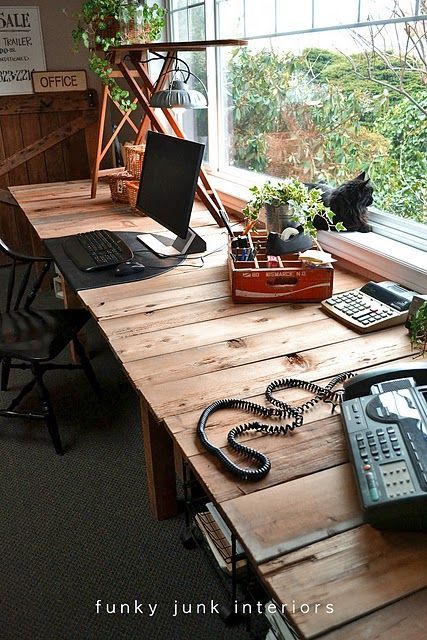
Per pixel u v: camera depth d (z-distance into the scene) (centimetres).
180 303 188
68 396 269
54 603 167
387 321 168
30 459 228
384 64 213
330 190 235
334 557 93
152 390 139
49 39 414
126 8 275
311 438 121
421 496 93
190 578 175
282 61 269
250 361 152
